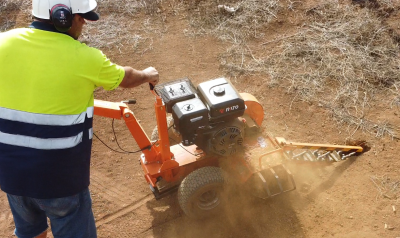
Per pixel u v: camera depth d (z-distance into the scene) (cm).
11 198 335
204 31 776
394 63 670
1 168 306
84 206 345
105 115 402
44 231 382
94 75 299
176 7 834
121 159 555
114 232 467
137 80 343
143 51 738
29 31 290
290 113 608
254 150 465
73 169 315
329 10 786
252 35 758
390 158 529
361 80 647
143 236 461
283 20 780
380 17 758
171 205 491
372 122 582
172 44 751
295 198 489
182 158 459
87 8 303
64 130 297
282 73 674
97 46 750
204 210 455
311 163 515
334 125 584
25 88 285
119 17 819
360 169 518
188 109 396
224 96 409
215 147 425
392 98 616
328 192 495
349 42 714
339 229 452
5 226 476
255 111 488
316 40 726
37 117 288
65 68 286
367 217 462
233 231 458
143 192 510
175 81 428
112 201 501
